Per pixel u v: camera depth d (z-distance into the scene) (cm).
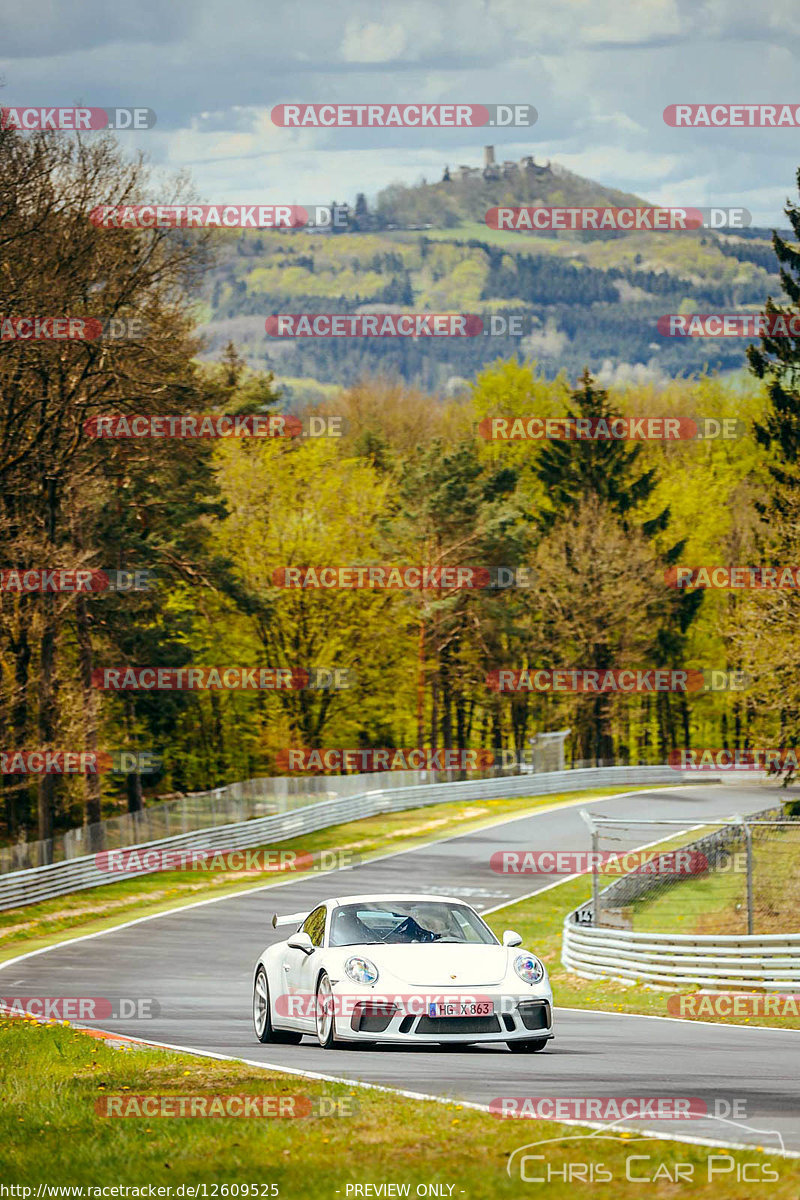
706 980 7819
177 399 15938
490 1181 2658
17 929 12569
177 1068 4362
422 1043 4609
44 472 15450
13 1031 5856
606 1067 4306
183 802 16725
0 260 13588
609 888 10881
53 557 14988
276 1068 4272
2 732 16050
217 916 12800
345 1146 3033
